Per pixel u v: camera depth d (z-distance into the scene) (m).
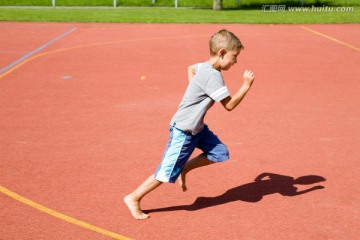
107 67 11.27
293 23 21.11
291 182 5.07
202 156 4.41
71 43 15.04
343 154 5.88
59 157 5.72
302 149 6.03
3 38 16.11
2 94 8.71
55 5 29.41
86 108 7.82
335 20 22.03
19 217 4.29
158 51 13.57
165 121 7.15
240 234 4.02
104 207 4.48
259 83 9.73
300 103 8.22
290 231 4.08
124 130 6.71
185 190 4.69
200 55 12.99
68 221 4.21
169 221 4.23
